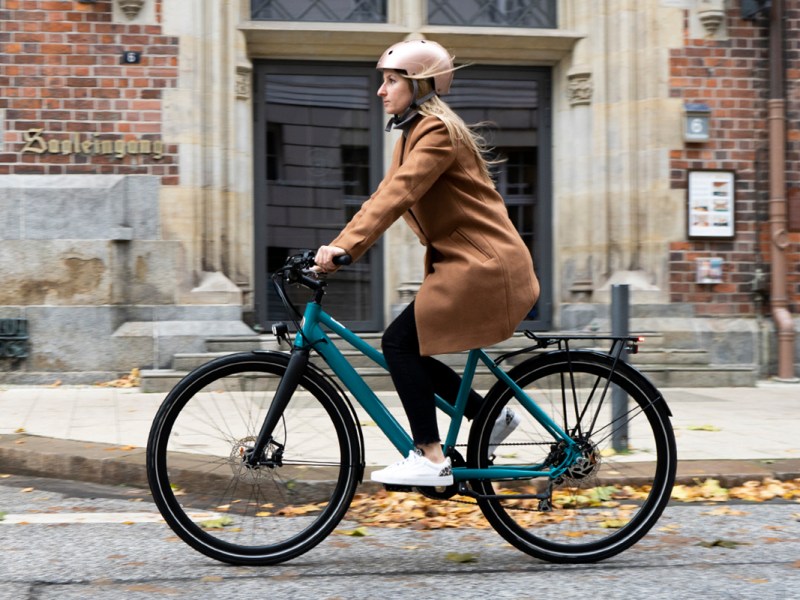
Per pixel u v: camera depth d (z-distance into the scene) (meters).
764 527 5.60
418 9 12.18
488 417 4.75
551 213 12.75
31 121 11.17
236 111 11.83
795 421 8.90
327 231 12.45
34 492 6.54
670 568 4.71
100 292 11.08
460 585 4.38
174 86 11.36
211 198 11.55
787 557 4.94
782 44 12.37
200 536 4.64
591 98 12.35
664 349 11.86
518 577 4.53
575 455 4.81
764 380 12.23
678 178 12.26
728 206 12.30
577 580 4.49
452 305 4.49
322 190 12.41
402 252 12.25
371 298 12.43
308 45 12.08
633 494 4.89
